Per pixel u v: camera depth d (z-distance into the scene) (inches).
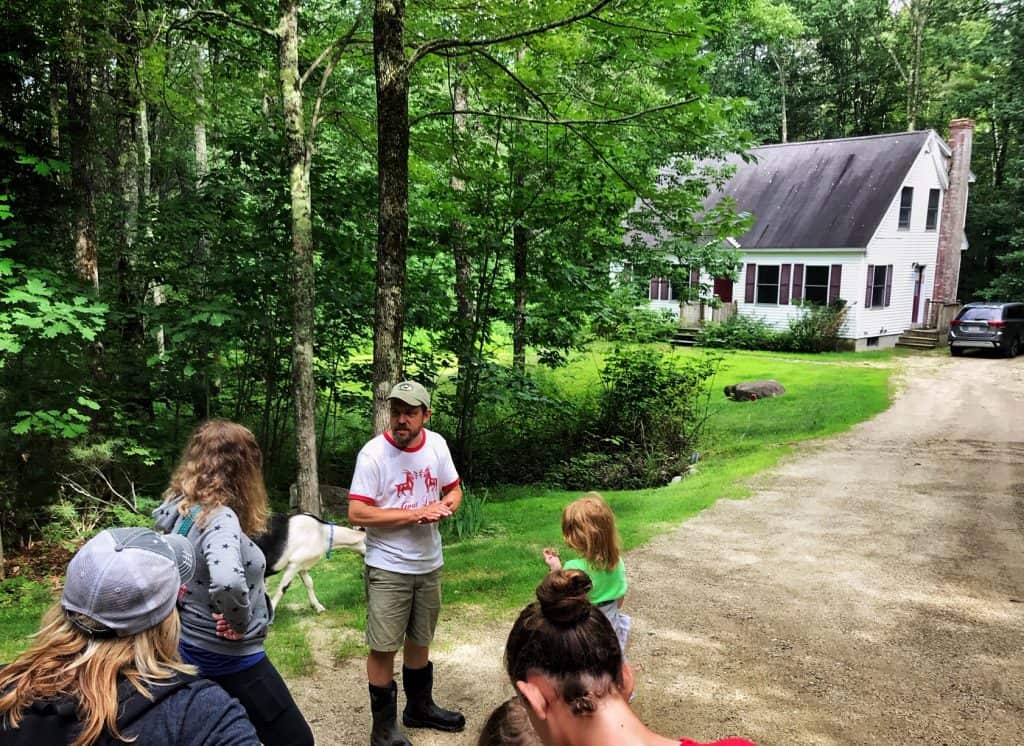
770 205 1113.4
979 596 231.0
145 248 344.8
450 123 406.9
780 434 531.5
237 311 316.5
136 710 56.9
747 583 244.1
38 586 251.9
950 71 1492.4
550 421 502.6
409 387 136.9
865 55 1560.0
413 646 148.0
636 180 360.2
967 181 1136.8
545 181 380.2
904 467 416.8
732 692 170.6
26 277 270.1
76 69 310.5
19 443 279.3
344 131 389.1
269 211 349.4
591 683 50.3
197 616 96.5
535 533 308.7
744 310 1114.7
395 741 140.7
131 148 391.9
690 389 507.2
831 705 164.7
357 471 137.9
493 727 62.1
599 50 346.9
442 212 396.2
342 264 375.6
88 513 299.3
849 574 251.6
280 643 196.7
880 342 1057.5
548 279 425.7
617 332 510.0
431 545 142.6
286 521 211.9
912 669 182.4
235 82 409.4
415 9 310.8
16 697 56.2
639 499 369.4
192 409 405.7
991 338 906.7
